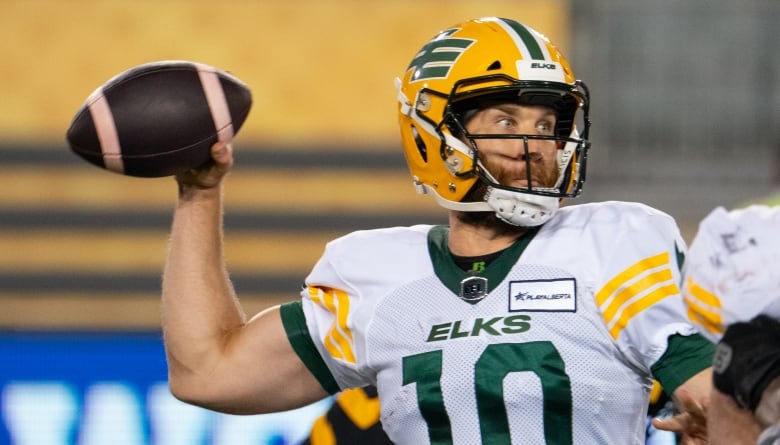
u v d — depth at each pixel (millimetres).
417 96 8664
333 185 22516
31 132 22672
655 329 7766
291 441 16172
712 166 23531
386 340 8289
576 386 7836
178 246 8984
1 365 16984
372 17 22906
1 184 22500
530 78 8219
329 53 22828
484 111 8398
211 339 8875
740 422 6656
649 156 23625
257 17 22906
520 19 23172
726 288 6504
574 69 23578
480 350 8000
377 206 22406
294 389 8883
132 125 8523
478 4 23016
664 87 23703
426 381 8086
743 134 23703
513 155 8273
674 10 23625
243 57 22891
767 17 23641
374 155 22547
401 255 8602
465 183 8406
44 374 17000
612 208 8398
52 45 22828
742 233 6531
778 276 6391
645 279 7910
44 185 22484
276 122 22750
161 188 22484
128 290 22203
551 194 8156
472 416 7965
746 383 6422
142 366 16953
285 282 22078
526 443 7887
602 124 23656
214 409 9000
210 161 8805
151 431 16766
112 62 22891
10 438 16891
